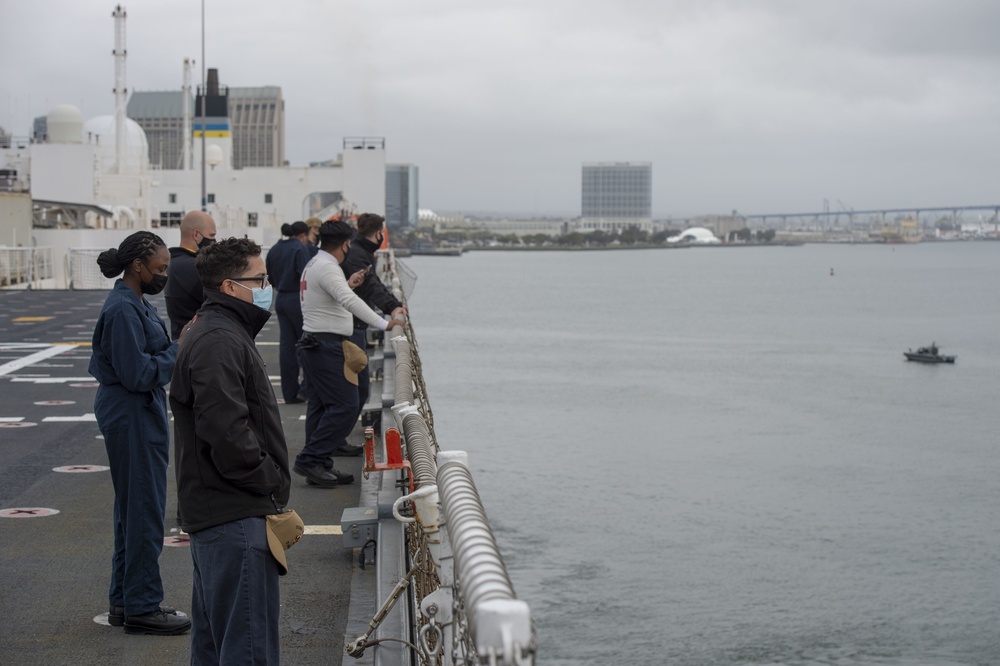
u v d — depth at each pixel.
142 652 5.82
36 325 24.97
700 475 35.38
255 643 4.43
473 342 86.56
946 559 25.33
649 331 99.44
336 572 7.15
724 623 20.33
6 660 5.67
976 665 18.36
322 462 9.40
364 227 10.70
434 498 4.19
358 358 9.18
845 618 20.69
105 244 44.00
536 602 21.31
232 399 4.36
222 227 47.06
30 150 49.09
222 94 64.44
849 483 34.75
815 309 131.12
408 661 4.92
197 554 4.50
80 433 12.30
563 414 49.41
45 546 7.84
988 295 162.38
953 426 48.12
